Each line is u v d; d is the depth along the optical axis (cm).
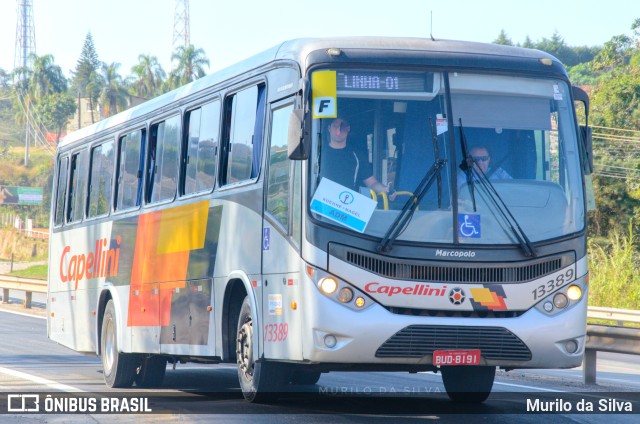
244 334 2906
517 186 2645
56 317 4781
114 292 3956
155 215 3628
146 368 3781
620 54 15912
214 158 3184
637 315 7600
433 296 2541
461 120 2652
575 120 2761
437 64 2678
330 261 2528
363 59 2647
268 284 2738
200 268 3203
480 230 2592
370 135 2605
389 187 2581
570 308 2633
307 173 2567
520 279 2597
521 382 3950
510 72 2719
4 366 4344
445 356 2530
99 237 4228
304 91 2573
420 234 2558
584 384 3938
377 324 2503
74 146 4691
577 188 2711
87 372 4262
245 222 2909
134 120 3947
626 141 15175
